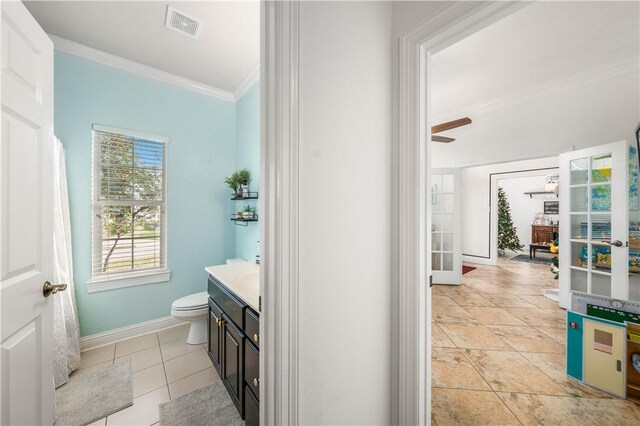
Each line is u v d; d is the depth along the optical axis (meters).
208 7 1.76
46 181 1.09
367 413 1.05
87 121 2.20
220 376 1.79
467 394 1.64
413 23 1.08
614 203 2.47
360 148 1.02
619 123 2.48
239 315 1.45
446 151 3.81
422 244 1.09
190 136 2.76
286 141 0.79
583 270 2.79
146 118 2.49
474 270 5.05
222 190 2.98
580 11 1.83
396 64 1.14
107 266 2.34
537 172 5.23
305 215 0.85
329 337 0.92
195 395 1.69
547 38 2.12
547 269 5.12
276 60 0.79
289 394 0.81
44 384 1.07
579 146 2.70
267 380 0.82
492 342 2.26
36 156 1.03
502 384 1.73
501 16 0.90
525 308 3.02
